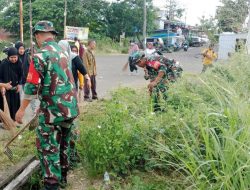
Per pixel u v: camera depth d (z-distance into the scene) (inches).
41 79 131.0
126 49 1461.6
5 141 202.7
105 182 153.0
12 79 241.4
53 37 137.8
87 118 252.4
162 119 175.5
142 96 253.4
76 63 232.2
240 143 110.8
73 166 170.4
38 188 154.9
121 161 159.9
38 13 1403.8
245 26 560.7
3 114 196.1
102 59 1055.6
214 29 536.4
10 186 139.5
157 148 150.6
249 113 131.8
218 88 192.1
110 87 461.4
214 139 121.0
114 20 1676.9
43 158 137.6
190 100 197.0
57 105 131.6
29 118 267.0
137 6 1686.8
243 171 112.5
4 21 1439.5
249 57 273.6
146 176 155.0
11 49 238.8
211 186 116.0
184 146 139.6
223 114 148.9
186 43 1696.6
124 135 167.0
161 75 229.0
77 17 1461.6
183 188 135.0
